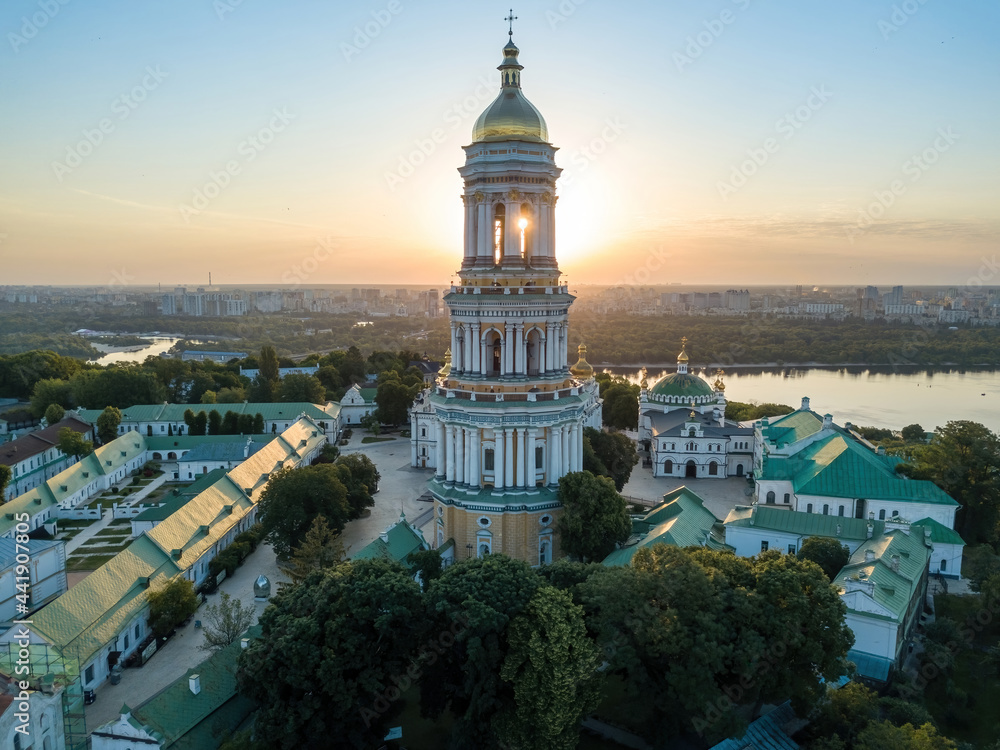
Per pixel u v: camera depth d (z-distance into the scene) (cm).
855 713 7125
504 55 10388
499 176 10119
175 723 6875
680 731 7519
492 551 10469
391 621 6962
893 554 9725
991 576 9762
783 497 14025
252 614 10475
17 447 17388
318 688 6656
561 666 6400
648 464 19188
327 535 10462
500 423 10244
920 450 14375
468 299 10281
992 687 8531
